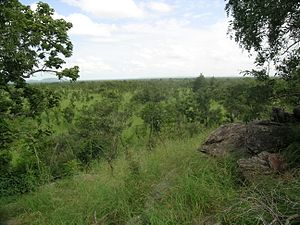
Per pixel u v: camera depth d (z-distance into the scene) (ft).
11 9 32.42
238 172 19.33
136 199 21.18
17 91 37.50
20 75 33.88
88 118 63.21
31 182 32.40
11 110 37.63
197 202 17.78
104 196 22.17
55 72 36.60
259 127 21.65
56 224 21.25
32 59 33.01
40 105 38.32
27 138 37.68
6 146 37.17
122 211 20.20
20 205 29.76
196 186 18.65
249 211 14.16
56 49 36.35
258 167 18.21
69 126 119.96
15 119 38.22
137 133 96.94
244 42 22.65
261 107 20.57
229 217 15.05
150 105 83.30
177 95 162.61
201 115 83.71
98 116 60.54
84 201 22.86
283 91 21.11
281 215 13.09
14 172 41.78
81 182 27.96
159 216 17.19
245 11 21.35
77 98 209.46
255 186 15.49
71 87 275.39
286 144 20.35
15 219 26.66
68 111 132.67
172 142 36.45
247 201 14.51
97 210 21.12
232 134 23.65
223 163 21.04
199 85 168.86
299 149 18.57
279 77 21.94
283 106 24.86
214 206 17.28
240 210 14.79
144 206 19.89
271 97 20.92
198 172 20.63
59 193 27.63
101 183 25.36
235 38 23.04
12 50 30.37
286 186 15.47
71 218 21.12
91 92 254.27
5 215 28.04
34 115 38.40
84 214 21.26
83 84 312.09
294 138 20.16
